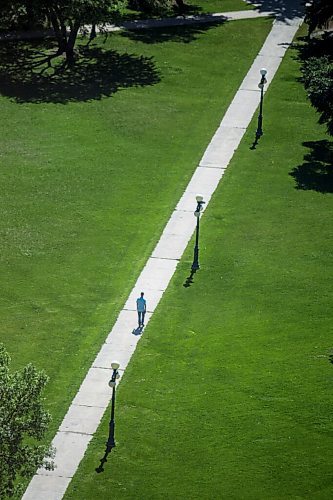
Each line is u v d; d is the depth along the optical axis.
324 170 148.25
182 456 98.56
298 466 96.94
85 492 94.94
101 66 176.38
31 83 170.25
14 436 87.62
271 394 105.00
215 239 131.75
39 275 124.88
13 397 87.88
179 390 106.38
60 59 177.75
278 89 171.38
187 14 198.38
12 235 132.00
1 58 177.75
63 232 133.12
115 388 103.50
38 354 112.06
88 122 159.50
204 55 182.38
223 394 105.44
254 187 143.75
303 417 102.06
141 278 124.62
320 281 122.75
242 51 184.12
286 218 136.25
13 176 144.50
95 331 115.75
